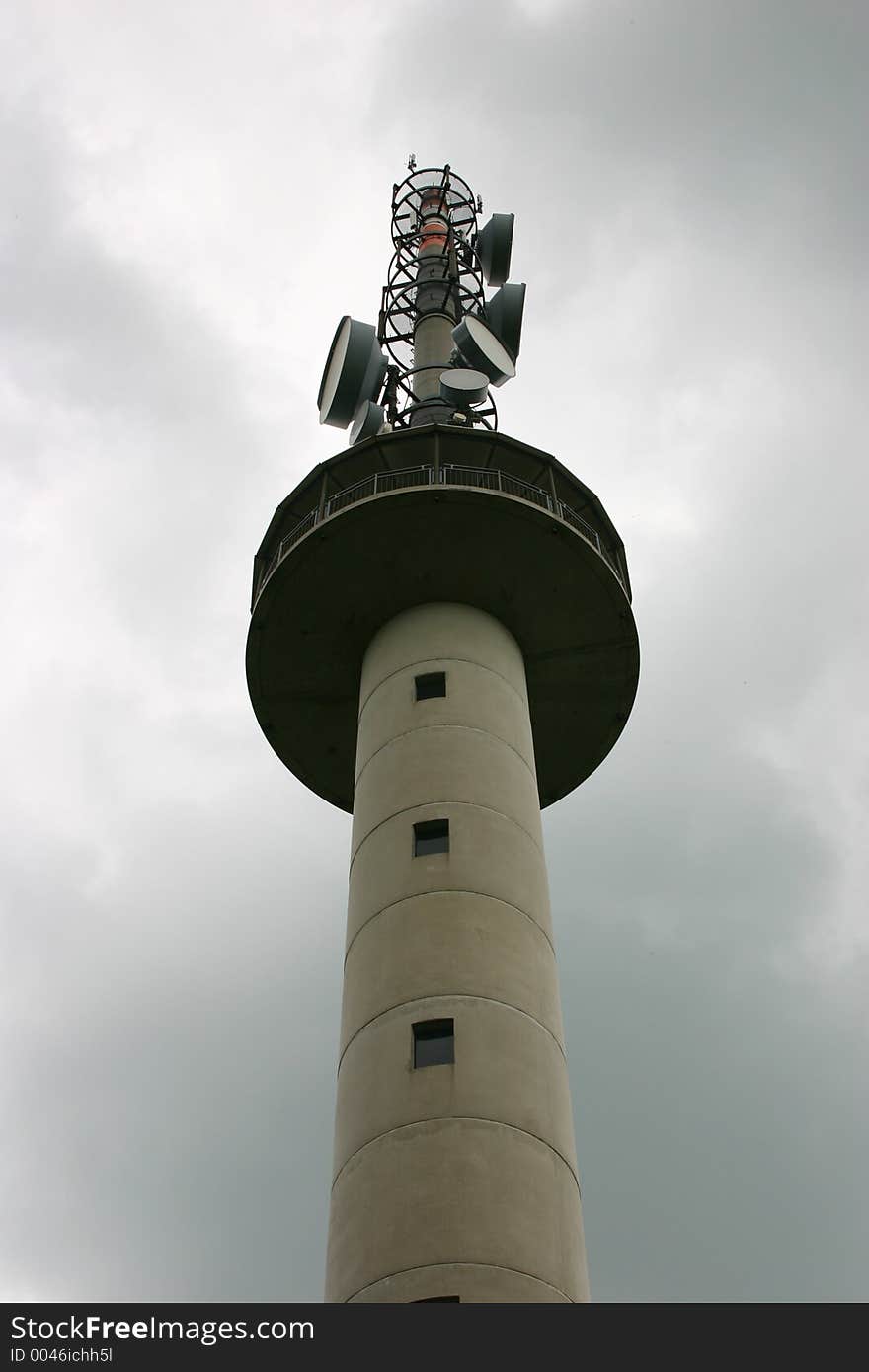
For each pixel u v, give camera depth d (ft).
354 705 99.55
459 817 76.38
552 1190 61.31
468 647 88.69
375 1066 65.98
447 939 70.03
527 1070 65.36
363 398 105.40
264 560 100.53
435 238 135.64
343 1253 60.23
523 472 99.14
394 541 90.33
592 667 97.09
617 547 102.32
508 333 120.47
